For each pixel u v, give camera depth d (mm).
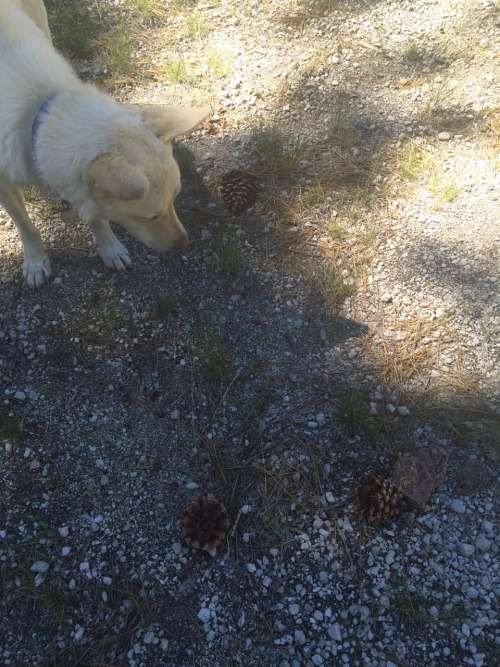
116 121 985
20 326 1236
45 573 975
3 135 998
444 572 976
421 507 1015
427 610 938
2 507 1036
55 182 1006
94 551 998
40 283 1285
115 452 1091
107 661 906
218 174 1461
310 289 1279
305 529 1013
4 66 1015
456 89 1604
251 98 1615
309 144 1512
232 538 1004
